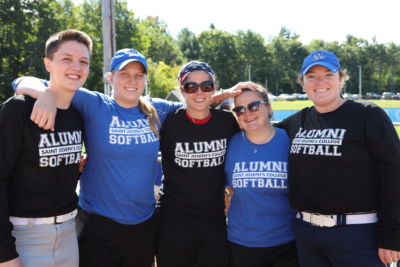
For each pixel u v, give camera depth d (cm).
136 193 288
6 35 2723
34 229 239
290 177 276
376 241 248
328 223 252
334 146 248
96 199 288
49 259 245
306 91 271
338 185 248
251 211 295
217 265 309
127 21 4353
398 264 304
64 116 253
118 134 284
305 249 269
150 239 306
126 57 289
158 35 7469
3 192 223
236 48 8588
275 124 331
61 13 3272
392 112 1205
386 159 236
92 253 283
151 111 306
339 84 268
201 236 311
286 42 9081
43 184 240
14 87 260
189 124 314
